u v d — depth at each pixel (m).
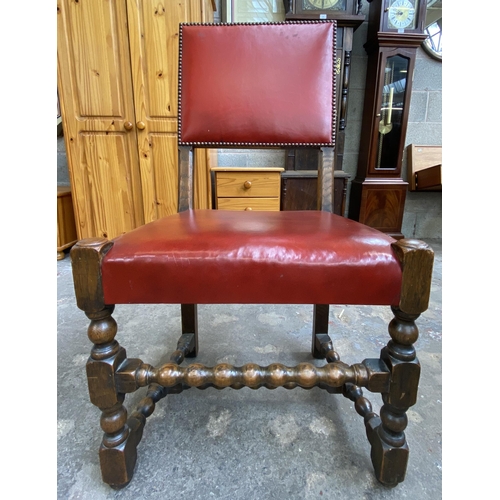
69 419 0.68
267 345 0.97
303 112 0.78
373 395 0.76
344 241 0.45
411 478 0.54
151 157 1.56
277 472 0.56
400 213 1.96
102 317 0.45
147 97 1.51
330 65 0.78
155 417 0.69
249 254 0.42
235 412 0.71
